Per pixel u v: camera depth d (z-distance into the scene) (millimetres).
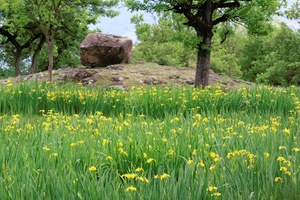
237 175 4934
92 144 6516
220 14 20656
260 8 18141
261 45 47312
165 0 18188
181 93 12453
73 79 21578
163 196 4238
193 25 18656
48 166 5082
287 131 6730
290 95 12055
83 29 36281
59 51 41875
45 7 20797
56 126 8141
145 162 5895
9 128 7793
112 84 20406
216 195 4422
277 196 4559
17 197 4238
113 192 4305
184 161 5902
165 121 8242
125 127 7633
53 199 4324
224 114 9594
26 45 36812
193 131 7141
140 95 12125
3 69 42969
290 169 5176
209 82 22156
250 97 12062
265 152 5570
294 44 40312
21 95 12188
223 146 6254
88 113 11727
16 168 5184
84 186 4449
